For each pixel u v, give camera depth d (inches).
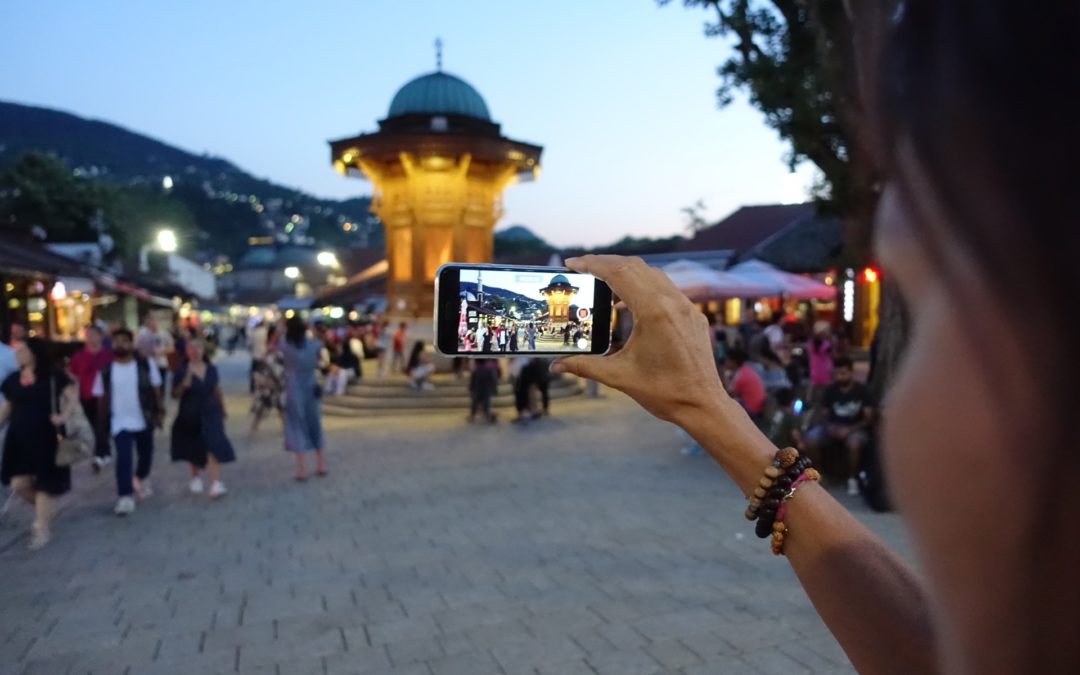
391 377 616.4
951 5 16.4
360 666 160.6
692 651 163.0
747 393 348.5
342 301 1171.3
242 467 376.2
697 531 251.6
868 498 250.8
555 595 196.7
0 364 376.8
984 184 15.7
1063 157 14.9
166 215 2573.8
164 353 650.2
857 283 717.9
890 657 31.1
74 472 365.4
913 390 18.7
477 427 487.8
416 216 620.4
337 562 229.6
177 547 247.9
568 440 433.4
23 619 188.9
